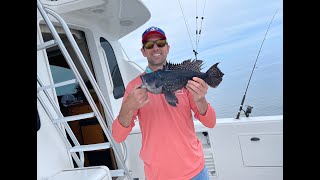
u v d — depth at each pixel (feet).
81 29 10.28
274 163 8.80
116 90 11.64
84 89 6.01
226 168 9.32
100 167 6.44
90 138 11.03
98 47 10.77
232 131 9.20
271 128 8.76
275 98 9.65
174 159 4.80
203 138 9.94
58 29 9.15
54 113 7.15
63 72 11.02
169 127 4.83
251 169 9.07
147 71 5.27
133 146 10.23
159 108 4.90
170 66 4.62
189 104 5.15
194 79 4.43
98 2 8.33
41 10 5.30
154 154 4.87
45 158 6.47
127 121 4.73
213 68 4.59
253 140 8.98
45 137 6.64
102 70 10.64
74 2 8.11
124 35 12.92
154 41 5.04
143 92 4.45
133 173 10.19
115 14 9.78
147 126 4.94
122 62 13.15
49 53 10.90
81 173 6.20
